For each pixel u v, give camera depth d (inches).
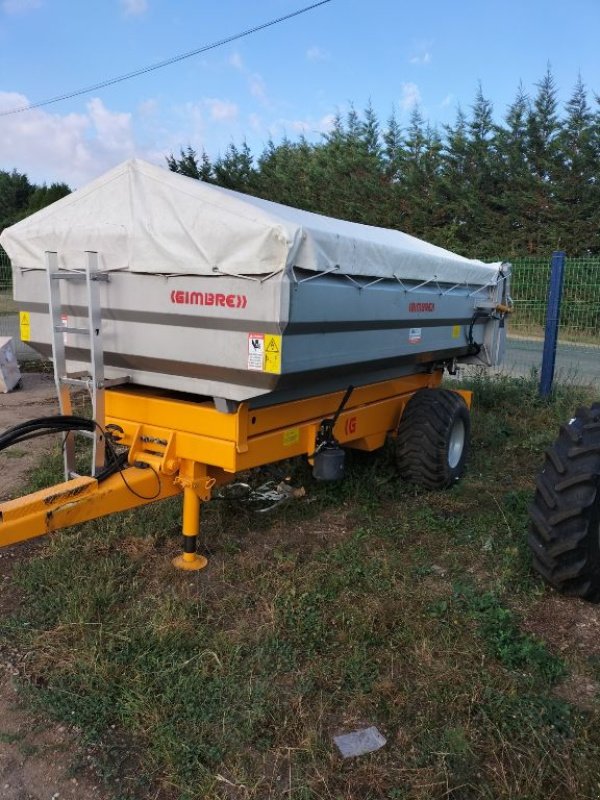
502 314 255.4
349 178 1064.2
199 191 134.5
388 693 115.9
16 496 199.6
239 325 132.2
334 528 184.5
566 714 110.5
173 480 155.0
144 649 125.5
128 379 156.0
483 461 249.1
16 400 340.2
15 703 114.0
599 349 530.0
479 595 147.7
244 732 106.3
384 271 164.4
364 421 194.7
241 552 167.0
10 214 2049.7
